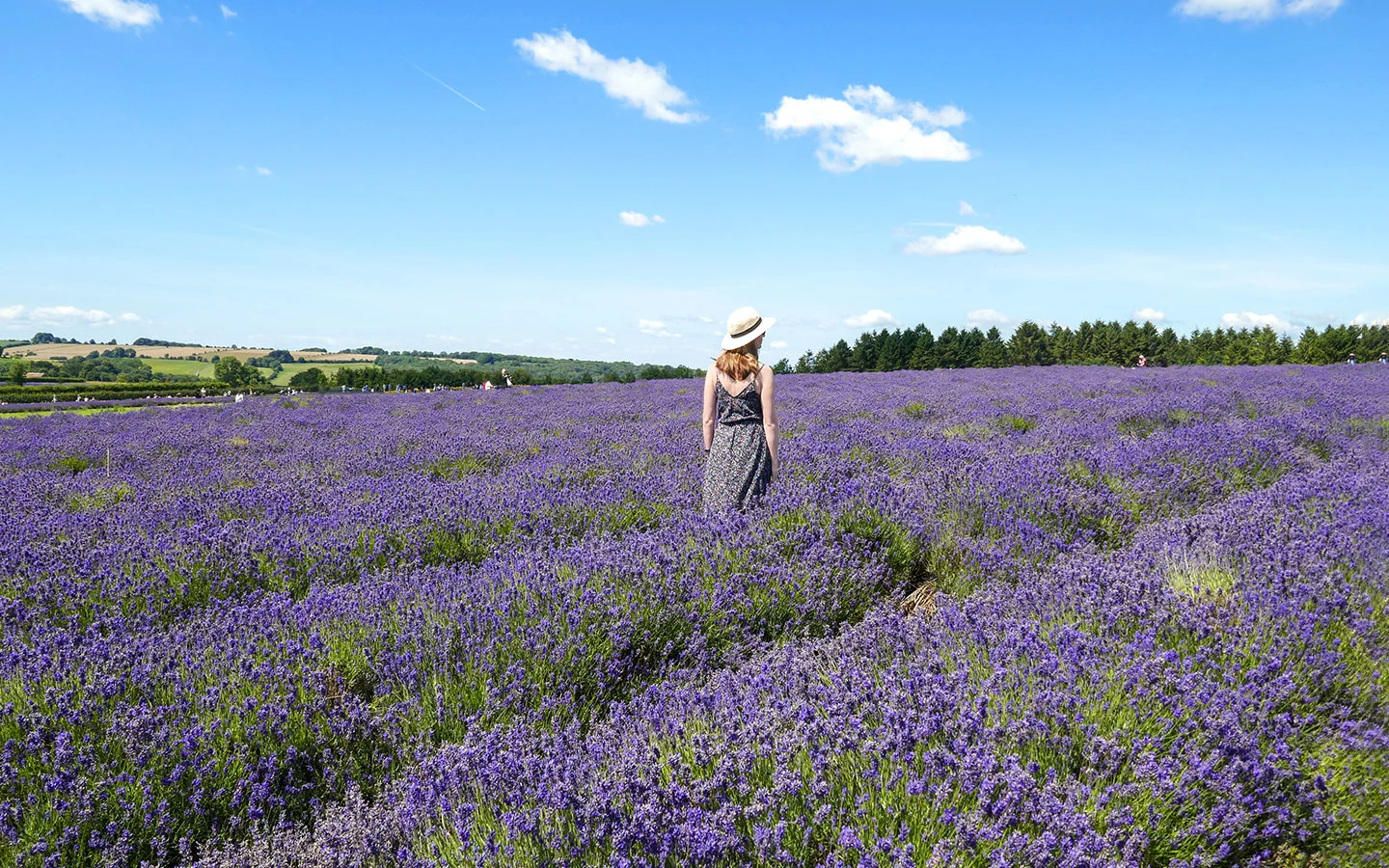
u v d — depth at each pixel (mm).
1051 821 2057
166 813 2498
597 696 3371
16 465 11430
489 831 2221
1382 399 14266
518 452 10297
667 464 8523
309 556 4977
